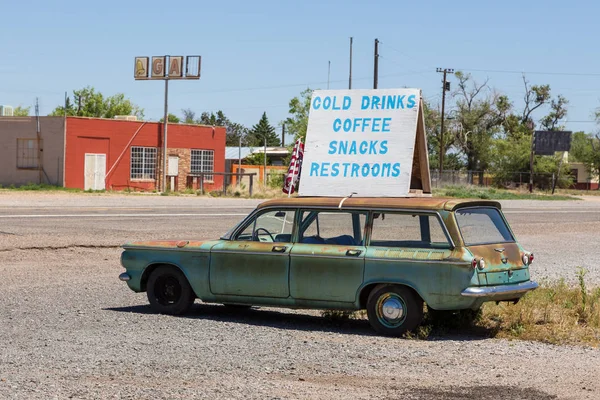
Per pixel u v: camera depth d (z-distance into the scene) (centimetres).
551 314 1056
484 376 748
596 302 1150
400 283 926
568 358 836
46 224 2284
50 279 1382
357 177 1135
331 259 959
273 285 991
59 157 4753
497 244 954
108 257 1700
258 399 653
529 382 727
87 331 932
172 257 1053
